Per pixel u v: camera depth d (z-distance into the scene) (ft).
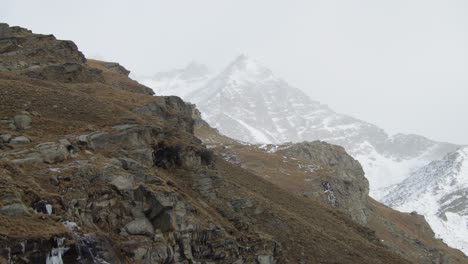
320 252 226.58
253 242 200.13
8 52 287.48
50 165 174.09
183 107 284.20
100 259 152.56
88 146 191.52
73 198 163.84
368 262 235.40
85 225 159.94
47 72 270.46
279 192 282.97
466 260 625.41
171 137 224.12
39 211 154.20
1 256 136.26
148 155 200.75
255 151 516.73
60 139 187.32
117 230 166.71
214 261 183.01
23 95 218.79
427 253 526.16
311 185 427.74
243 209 221.66
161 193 178.19
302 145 562.66
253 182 275.18
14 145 180.04
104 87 277.44
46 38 309.83
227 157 472.44
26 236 141.28
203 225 184.44
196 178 215.92
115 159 186.19
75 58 312.09
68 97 228.22
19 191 154.10
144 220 172.14
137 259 163.02
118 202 171.12
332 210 303.07
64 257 146.92
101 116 218.59
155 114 255.70
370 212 529.86
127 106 248.52
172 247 172.76
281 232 224.74
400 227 568.82
